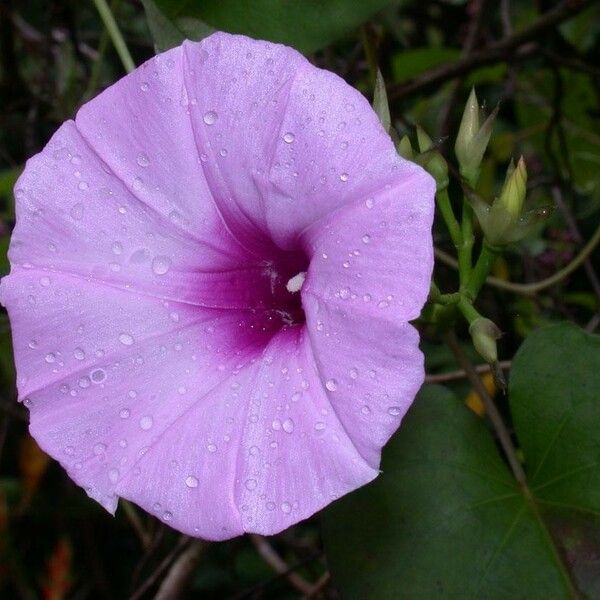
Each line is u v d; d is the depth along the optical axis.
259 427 0.15
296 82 0.15
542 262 0.32
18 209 0.17
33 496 0.37
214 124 0.16
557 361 0.19
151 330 0.17
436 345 0.29
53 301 0.17
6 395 0.33
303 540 0.31
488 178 0.34
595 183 0.34
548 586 0.17
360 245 0.14
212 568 0.37
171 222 0.17
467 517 0.18
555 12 0.27
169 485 0.15
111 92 0.17
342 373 0.14
